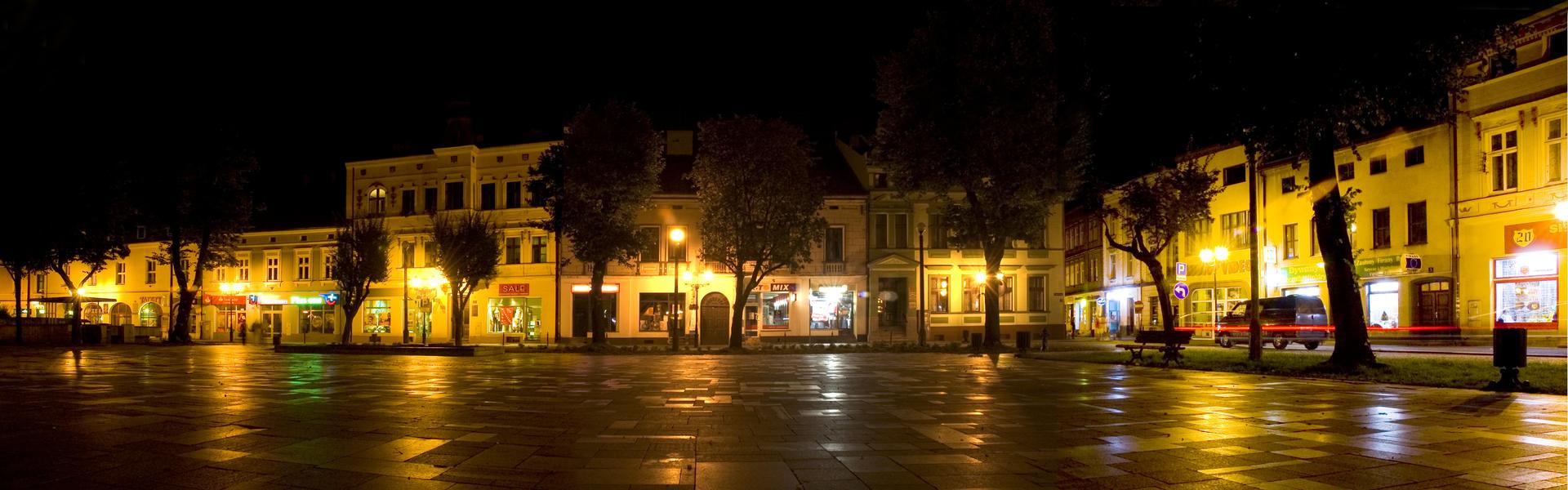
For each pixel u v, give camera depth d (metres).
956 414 12.08
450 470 7.73
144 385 16.61
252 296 55.41
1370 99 17.36
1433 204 34.53
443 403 13.42
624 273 48.28
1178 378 18.94
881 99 36.62
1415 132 35.06
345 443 9.11
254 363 26.00
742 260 38.47
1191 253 47.72
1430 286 34.94
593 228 38.41
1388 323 36.62
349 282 41.47
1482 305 32.34
